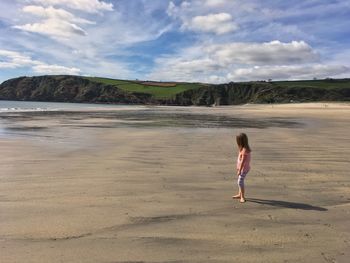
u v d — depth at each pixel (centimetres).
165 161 1469
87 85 18962
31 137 2250
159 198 944
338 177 1212
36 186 1048
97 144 1948
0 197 933
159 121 3959
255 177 1205
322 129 2988
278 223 772
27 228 719
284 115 5553
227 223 768
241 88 19250
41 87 18700
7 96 18362
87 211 828
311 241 674
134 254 608
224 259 595
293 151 1750
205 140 2153
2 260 579
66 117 4503
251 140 2166
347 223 777
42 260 581
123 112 6394
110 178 1160
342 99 17438
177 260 589
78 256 597
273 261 590
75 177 1170
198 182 1124
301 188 1071
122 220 772
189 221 775
